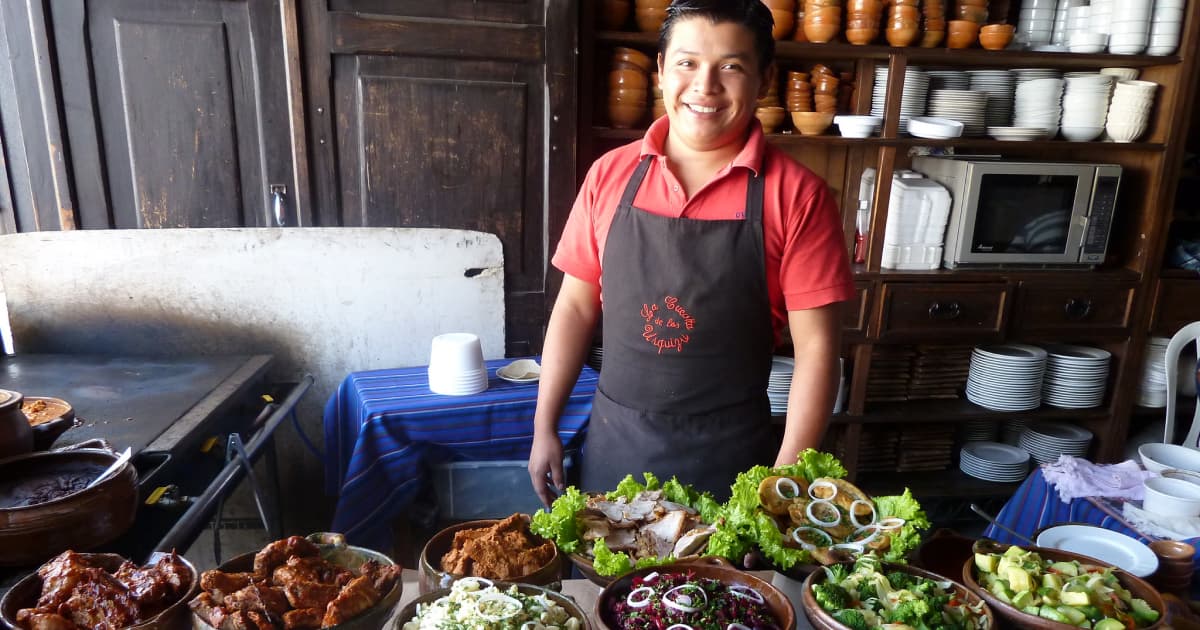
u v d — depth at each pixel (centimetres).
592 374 214
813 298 135
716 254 136
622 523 106
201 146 218
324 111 221
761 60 127
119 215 220
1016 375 285
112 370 189
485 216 239
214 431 168
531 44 227
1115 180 276
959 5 260
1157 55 266
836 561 100
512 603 84
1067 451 298
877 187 265
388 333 239
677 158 142
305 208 226
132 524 110
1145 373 304
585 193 153
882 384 292
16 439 110
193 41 211
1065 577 98
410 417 189
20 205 218
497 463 203
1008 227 276
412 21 219
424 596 87
